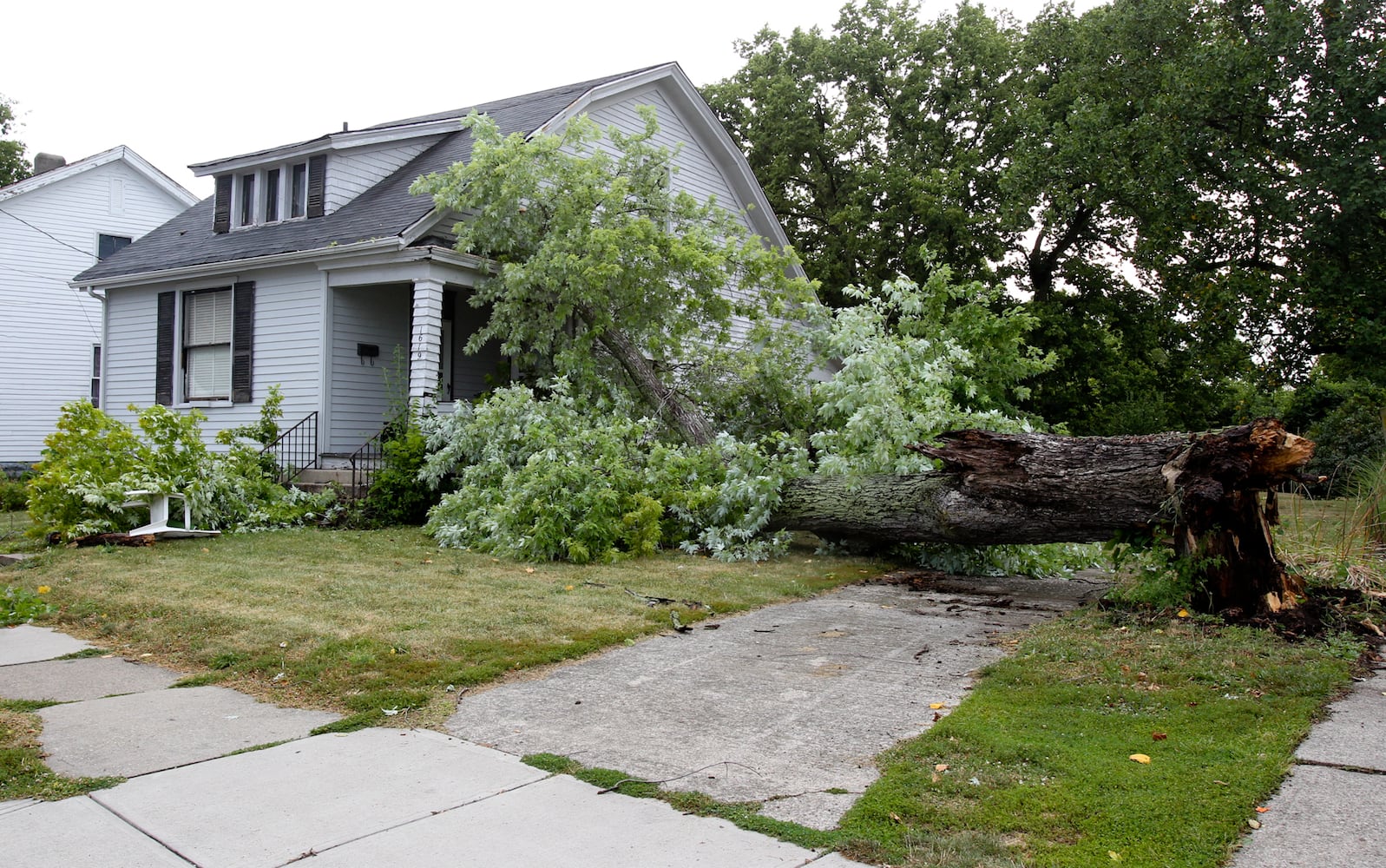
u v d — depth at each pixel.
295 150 14.62
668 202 12.62
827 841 3.17
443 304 14.65
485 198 11.97
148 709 4.71
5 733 4.27
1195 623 5.84
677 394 11.99
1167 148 17.95
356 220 13.55
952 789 3.54
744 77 27.41
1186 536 6.14
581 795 3.61
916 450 7.71
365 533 10.80
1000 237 22.27
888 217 23.31
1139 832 3.14
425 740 4.25
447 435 11.56
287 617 6.43
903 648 5.84
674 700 4.82
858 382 9.62
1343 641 5.43
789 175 26.70
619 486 9.60
